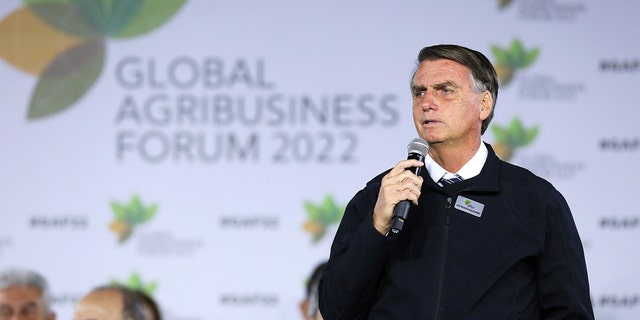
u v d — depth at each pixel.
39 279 10.28
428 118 6.59
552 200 6.52
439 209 6.55
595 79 12.17
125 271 12.21
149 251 12.21
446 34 12.27
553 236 6.45
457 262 6.38
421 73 6.68
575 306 6.36
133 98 12.30
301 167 12.24
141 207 12.24
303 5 12.33
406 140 12.21
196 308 12.17
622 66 12.16
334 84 12.27
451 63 6.64
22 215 12.24
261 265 12.20
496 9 12.25
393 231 6.24
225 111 12.27
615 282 12.02
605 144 12.09
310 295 10.89
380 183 6.79
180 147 12.25
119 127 12.30
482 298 6.30
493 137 12.15
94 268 12.20
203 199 12.22
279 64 12.30
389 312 6.42
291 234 12.22
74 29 12.37
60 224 12.24
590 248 12.04
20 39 12.38
